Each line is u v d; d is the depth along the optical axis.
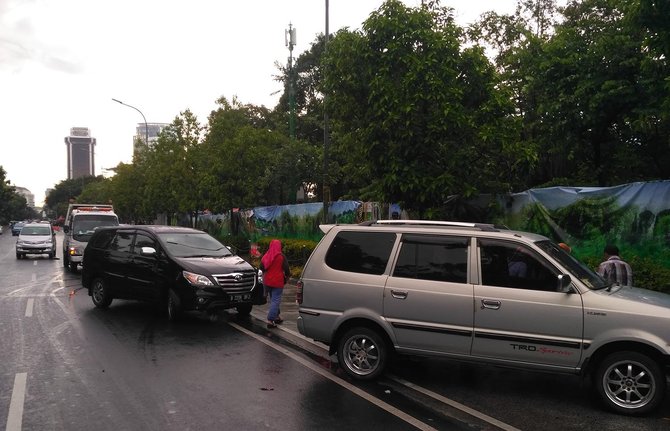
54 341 8.24
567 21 16.50
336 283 6.52
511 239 5.95
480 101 10.69
